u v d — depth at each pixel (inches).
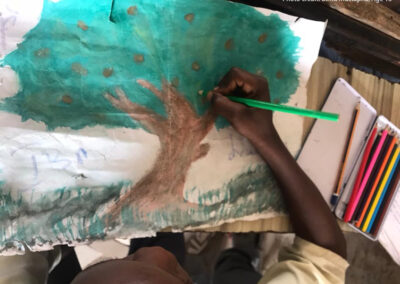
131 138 18.5
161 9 18.9
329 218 20.3
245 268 36.0
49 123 17.1
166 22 19.1
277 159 19.7
